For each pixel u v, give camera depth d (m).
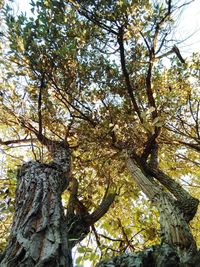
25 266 2.10
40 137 5.23
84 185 5.87
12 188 4.99
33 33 4.65
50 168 3.80
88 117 5.80
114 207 6.19
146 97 5.83
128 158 4.92
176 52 5.61
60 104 5.86
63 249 2.39
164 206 3.53
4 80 5.09
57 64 5.06
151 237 5.48
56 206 2.97
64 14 4.90
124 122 5.64
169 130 5.86
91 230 5.49
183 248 2.79
